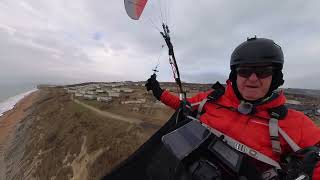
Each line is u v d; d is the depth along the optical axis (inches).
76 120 3080.7
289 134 155.1
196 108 198.5
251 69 162.4
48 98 6343.5
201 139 151.4
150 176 162.6
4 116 6919.3
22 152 3171.8
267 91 166.2
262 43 163.6
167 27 220.1
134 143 2011.6
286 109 163.9
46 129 3366.1
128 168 206.2
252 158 159.0
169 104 228.5
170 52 217.5
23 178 2439.7
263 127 163.2
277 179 153.5
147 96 4616.1
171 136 158.2
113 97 4653.1
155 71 236.1
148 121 2630.4
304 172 138.2
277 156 158.1
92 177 1806.1
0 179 2947.8
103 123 2677.2
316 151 141.3
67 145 2471.7
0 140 4741.6
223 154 147.8
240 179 143.4
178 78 214.2
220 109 179.9
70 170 2049.7
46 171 2263.8
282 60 166.1
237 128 167.9
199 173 141.2
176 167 146.6
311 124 159.5
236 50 170.9
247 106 169.0
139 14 224.5
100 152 1989.4
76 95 5359.3
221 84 189.6
